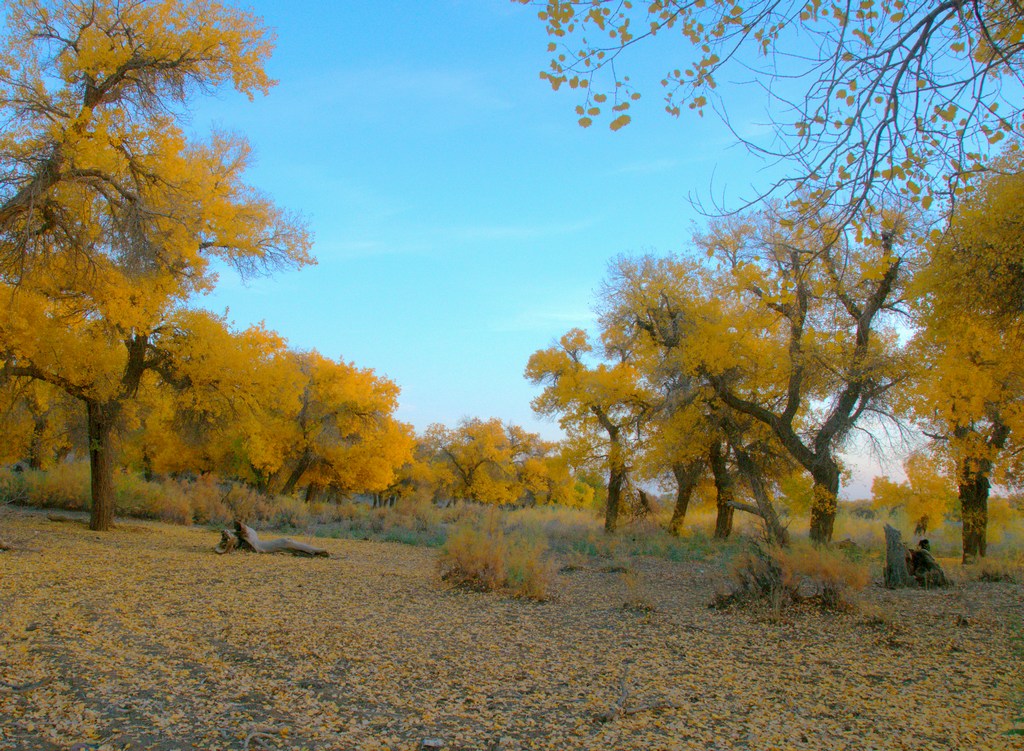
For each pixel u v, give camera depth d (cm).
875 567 1381
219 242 1392
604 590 1060
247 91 1093
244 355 1573
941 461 1619
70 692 441
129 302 1285
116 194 1055
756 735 420
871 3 372
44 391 1639
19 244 970
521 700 485
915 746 402
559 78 399
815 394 1775
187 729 397
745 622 794
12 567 880
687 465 2256
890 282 1403
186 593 808
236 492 2416
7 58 932
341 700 468
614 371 2372
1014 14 372
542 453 5262
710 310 1820
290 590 891
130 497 2105
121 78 1017
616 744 402
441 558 1078
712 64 387
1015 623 770
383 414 3172
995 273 877
